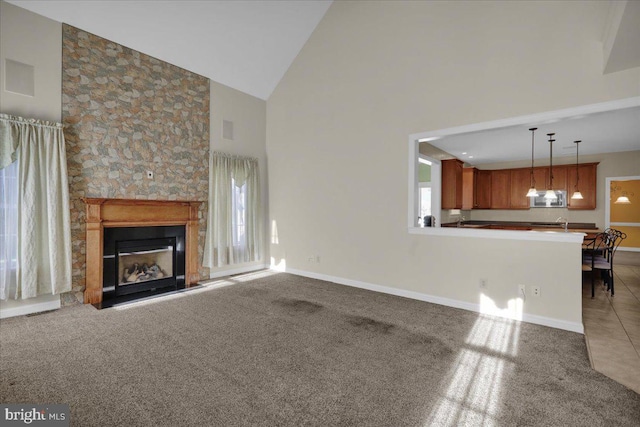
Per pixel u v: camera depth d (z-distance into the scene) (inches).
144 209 169.6
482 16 137.9
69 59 144.6
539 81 124.7
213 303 151.0
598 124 185.8
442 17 149.3
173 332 115.5
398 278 165.8
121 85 161.3
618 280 203.8
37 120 132.6
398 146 164.9
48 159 134.9
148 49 169.5
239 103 218.4
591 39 114.2
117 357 96.0
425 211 332.8
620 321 129.3
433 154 244.5
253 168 223.9
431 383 82.7
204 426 66.3
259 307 145.1
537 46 125.0
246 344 105.7
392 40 166.6
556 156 295.1
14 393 77.3
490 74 135.9
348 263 187.0
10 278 128.7
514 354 99.3
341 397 76.6
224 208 206.2
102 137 155.0
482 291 139.3
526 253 128.5
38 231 134.2
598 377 85.8
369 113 176.4
